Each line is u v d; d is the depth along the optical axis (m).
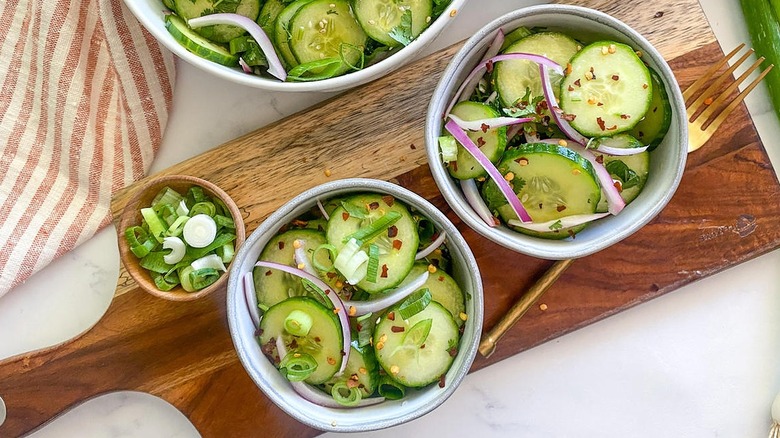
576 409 0.57
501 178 0.48
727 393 0.56
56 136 0.57
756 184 0.53
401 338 0.49
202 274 0.52
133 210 0.52
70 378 0.55
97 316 0.58
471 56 0.48
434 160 0.47
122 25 0.55
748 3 0.54
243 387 0.55
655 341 0.57
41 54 0.56
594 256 0.53
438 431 0.57
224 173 0.54
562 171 0.47
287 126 0.54
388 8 0.50
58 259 0.58
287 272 0.50
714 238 0.53
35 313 0.58
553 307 0.54
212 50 0.51
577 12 0.47
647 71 0.47
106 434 0.58
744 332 0.56
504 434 0.57
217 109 0.57
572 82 0.48
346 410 0.50
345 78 0.48
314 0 0.50
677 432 0.57
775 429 0.55
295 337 0.50
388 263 0.48
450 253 0.51
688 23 0.53
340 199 0.50
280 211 0.48
